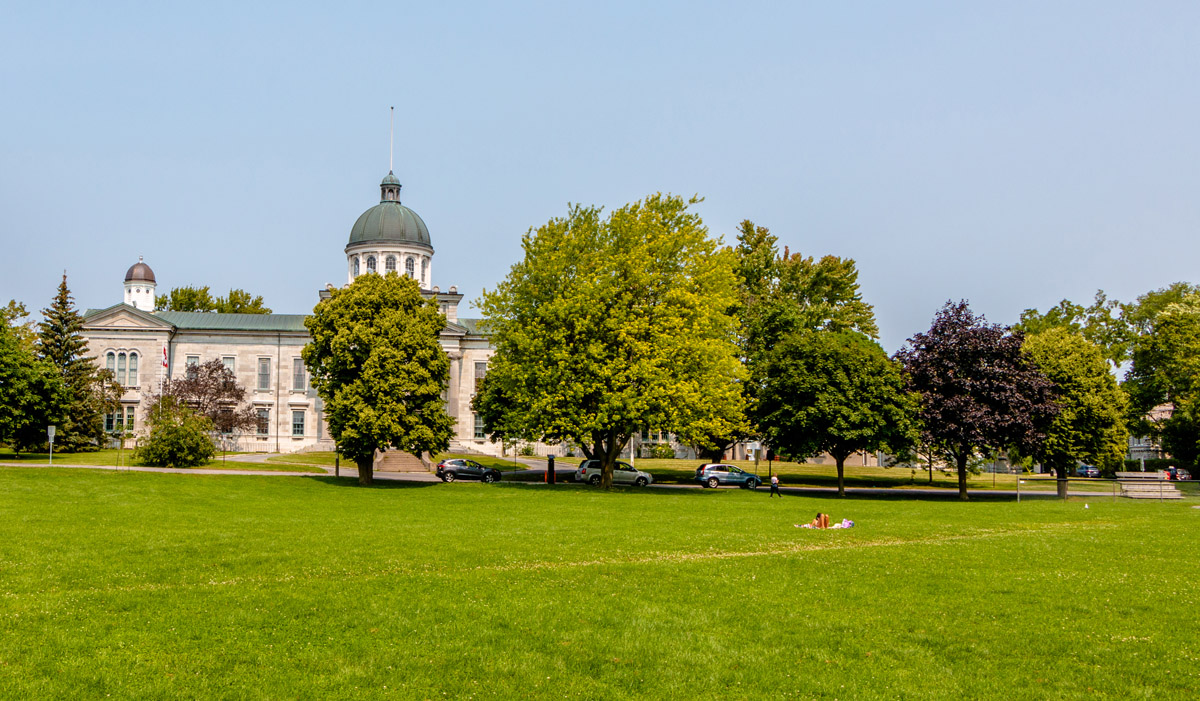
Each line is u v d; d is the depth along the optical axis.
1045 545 29.23
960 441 58.06
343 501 44.72
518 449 93.38
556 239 56.84
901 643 16.86
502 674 15.22
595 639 17.03
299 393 94.50
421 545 27.28
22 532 28.19
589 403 53.78
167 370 91.38
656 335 52.31
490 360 60.69
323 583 21.09
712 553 26.91
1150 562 25.45
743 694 14.45
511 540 28.88
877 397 58.50
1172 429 81.75
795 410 59.50
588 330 52.59
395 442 56.56
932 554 26.67
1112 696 14.04
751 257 83.44
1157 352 83.50
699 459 85.06
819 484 69.81
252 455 81.19
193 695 14.02
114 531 29.02
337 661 15.63
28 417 69.25
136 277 101.25
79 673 14.63
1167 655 15.88
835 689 14.58
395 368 55.19
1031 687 14.49
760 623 18.12
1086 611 18.98
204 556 24.45
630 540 29.33
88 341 83.75
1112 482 77.06
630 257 53.28
